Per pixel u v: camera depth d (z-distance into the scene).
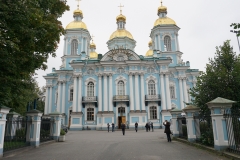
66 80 41.09
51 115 17.61
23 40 10.88
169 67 40.22
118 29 46.53
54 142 16.52
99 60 38.75
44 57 13.77
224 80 12.74
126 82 37.78
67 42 43.84
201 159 8.80
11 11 9.70
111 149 12.02
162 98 36.91
